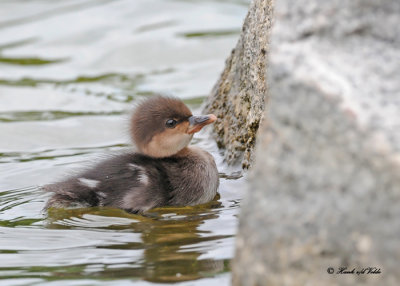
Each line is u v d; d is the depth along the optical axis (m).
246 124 13.30
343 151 6.60
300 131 6.84
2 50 23.84
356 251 6.39
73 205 12.00
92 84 21.25
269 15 11.78
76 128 17.41
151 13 26.02
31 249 9.95
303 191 6.70
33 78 21.88
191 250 9.47
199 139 15.43
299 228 6.62
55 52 23.70
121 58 22.94
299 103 6.90
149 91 20.31
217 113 14.85
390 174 6.32
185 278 8.41
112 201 12.02
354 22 7.43
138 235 10.39
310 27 7.43
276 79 7.11
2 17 26.38
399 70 7.07
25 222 11.28
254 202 6.91
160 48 23.30
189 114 12.98
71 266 9.14
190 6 26.55
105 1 27.33
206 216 11.31
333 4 7.50
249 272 6.84
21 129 17.30
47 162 14.89
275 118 7.00
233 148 13.77
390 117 6.62
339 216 6.48
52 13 26.59
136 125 13.08
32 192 12.99
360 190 6.43
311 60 7.14
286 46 7.34
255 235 6.83
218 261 8.94
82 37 24.52
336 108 6.73
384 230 6.29
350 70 7.06
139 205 11.90
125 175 12.28
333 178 6.59
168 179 12.38
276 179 6.85
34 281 8.67
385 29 7.40
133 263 9.09
